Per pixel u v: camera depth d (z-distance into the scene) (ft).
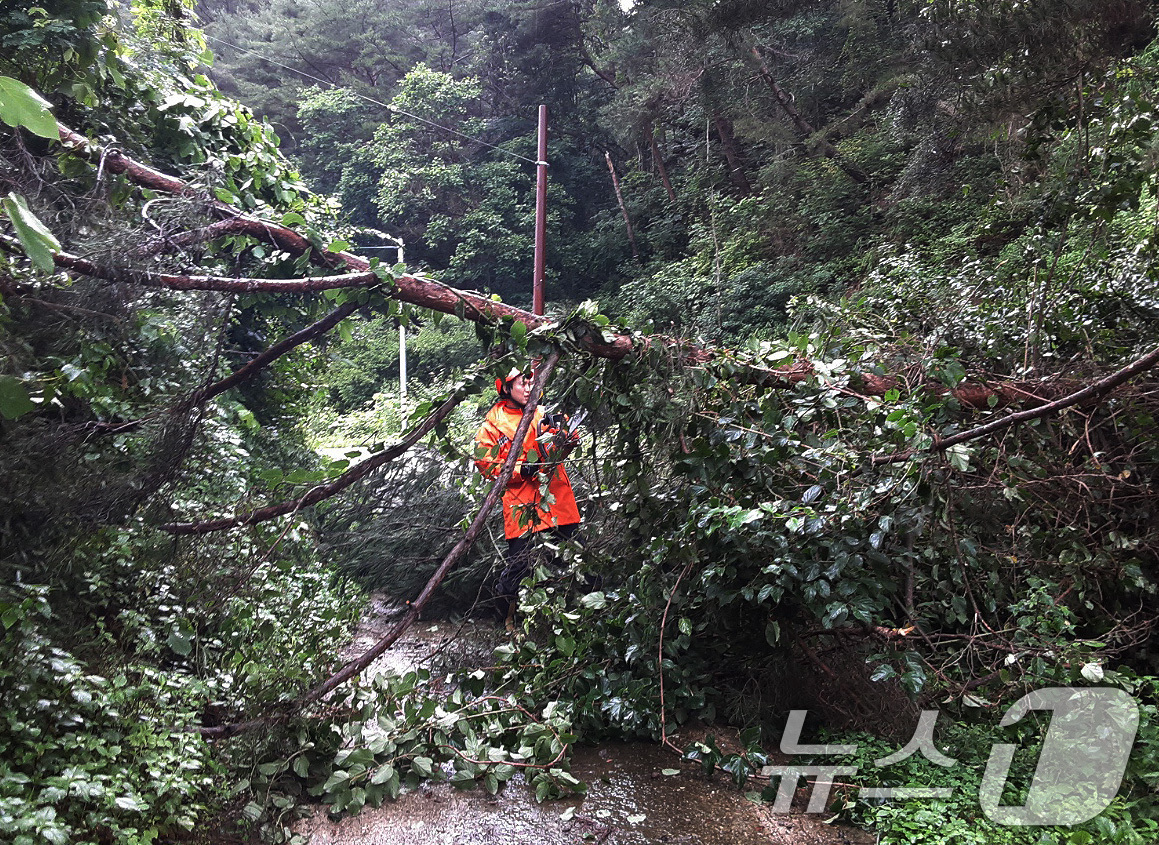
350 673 11.87
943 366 13.97
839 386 13.84
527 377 14.66
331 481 13.73
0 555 10.97
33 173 12.76
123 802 8.20
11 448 11.18
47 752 8.86
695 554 12.98
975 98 20.74
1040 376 16.71
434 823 10.57
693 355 14.70
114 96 17.63
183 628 12.28
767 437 13.43
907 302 20.15
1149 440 14.51
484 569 17.22
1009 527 13.97
